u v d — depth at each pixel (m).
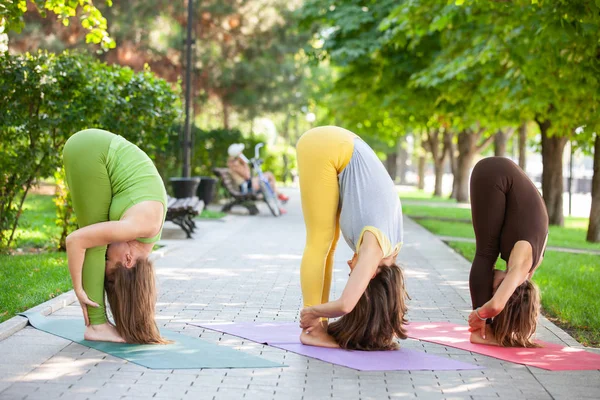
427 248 15.79
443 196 47.91
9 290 9.03
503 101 19.03
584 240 19.50
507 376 6.25
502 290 7.12
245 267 12.29
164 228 18.53
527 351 7.13
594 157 18.89
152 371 6.07
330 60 26.34
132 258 6.96
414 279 11.46
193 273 11.50
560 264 13.70
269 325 7.95
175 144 26.02
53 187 32.72
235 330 7.64
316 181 7.15
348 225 7.08
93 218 6.90
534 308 7.29
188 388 5.65
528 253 7.23
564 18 12.09
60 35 27.94
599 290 10.76
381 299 7.00
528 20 14.86
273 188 24.91
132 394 5.46
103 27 12.15
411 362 6.59
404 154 75.50
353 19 24.62
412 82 22.92
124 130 13.57
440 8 16.94
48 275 10.14
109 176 6.89
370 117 36.75
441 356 6.89
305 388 5.75
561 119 19.03
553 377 6.23
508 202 7.36
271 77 33.38
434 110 25.62
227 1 32.09
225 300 9.40
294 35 33.16
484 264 7.46
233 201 24.39
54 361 6.30
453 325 8.24
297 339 7.29
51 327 7.46
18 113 12.11
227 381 5.87
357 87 28.19
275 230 18.88
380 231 6.94
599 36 12.51
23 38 27.14
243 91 33.62
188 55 21.38
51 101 12.38
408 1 16.97
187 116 21.28
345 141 7.15
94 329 7.00
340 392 5.67
